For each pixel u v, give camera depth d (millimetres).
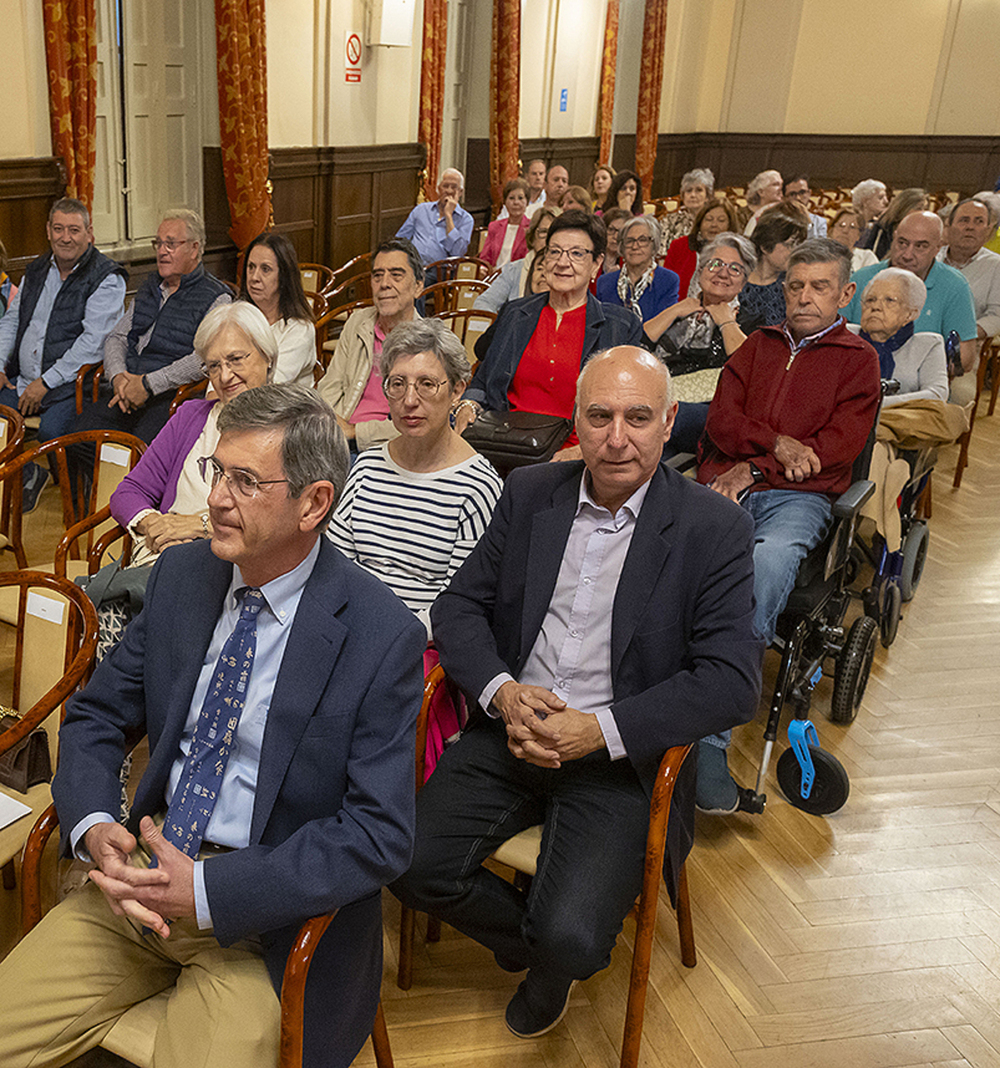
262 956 1430
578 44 10625
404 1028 1919
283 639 1439
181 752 1511
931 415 3309
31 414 4191
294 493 1351
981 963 2145
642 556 1820
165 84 6148
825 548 2859
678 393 3635
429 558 2299
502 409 3555
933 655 3529
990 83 12375
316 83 7121
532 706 1774
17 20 4875
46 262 4262
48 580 1923
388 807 1358
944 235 5164
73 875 1666
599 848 1741
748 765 2865
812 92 13156
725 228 5082
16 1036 1381
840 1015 1989
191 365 3830
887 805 2684
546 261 3420
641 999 1748
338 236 7684
